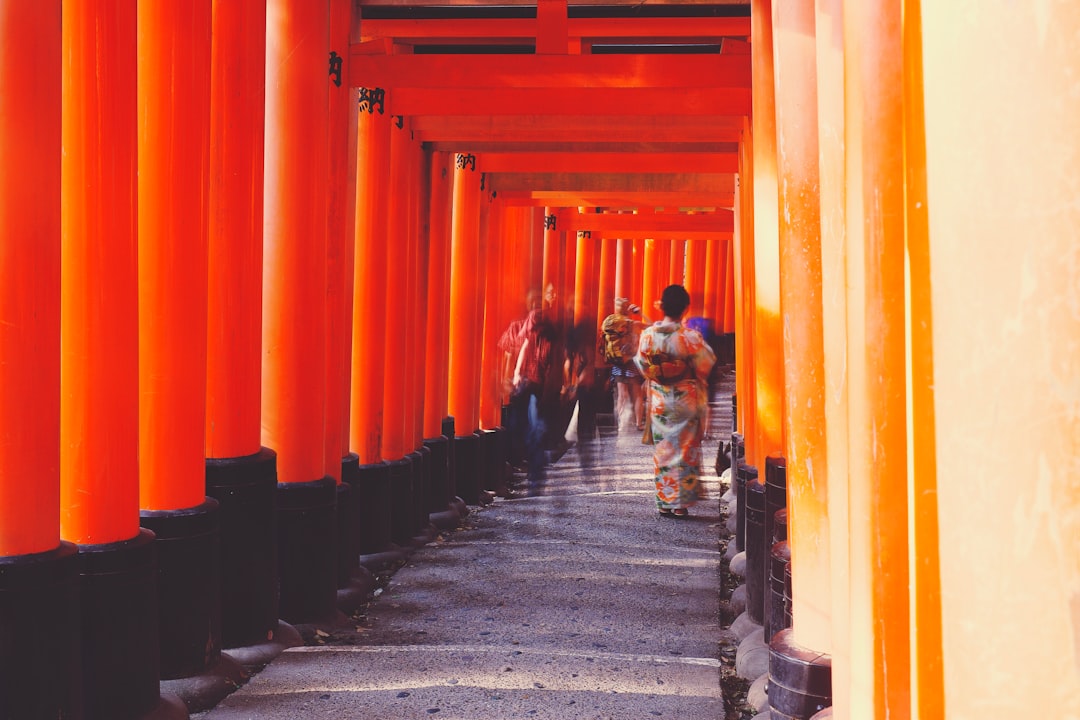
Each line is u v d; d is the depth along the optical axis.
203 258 5.04
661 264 26.03
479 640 6.11
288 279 6.46
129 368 4.37
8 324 3.63
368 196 8.48
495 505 11.34
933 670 1.36
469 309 11.49
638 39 9.29
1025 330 1.15
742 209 8.88
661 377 10.23
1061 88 1.12
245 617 5.63
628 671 5.42
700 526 9.84
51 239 3.73
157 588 4.80
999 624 1.20
